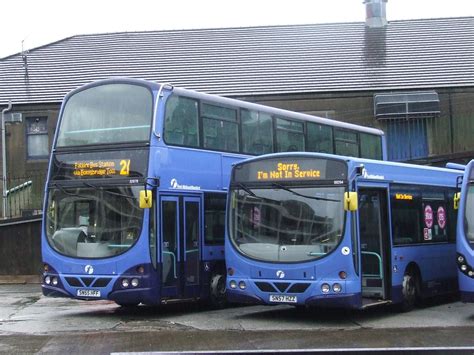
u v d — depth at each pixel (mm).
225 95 26734
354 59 28656
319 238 10828
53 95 27891
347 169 10914
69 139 12430
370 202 11914
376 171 11875
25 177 25031
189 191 12477
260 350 8289
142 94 12016
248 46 30516
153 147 11680
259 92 26797
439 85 26438
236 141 13797
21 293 17578
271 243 11164
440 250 13938
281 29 31625
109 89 12320
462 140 26219
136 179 11641
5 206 24125
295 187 11234
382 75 27328
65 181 12234
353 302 10531
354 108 26578
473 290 10898
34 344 9141
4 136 27578
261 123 14523
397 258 12242
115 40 32094
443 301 14875
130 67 29484
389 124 26469
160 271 11633
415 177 13305
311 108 26625
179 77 28281
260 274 11109
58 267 11945
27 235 20594
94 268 11633
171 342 9242
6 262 20594
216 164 13234
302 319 11750
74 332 10312
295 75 27766
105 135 12109
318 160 11141
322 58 28953
